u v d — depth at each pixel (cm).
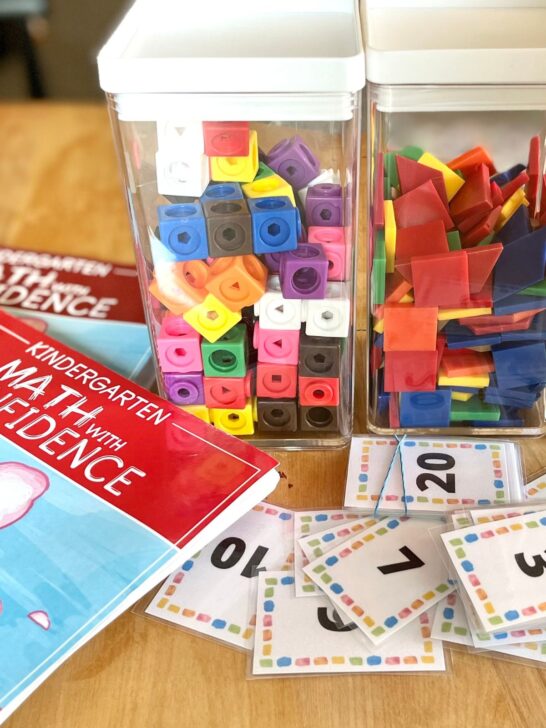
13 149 103
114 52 50
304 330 56
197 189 53
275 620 46
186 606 47
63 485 52
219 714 42
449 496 54
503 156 56
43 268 82
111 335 71
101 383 61
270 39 54
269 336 56
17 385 61
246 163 52
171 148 51
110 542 48
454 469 56
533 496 54
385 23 54
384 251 53
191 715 42
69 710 42
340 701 42
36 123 108
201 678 44
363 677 43
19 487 51
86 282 80
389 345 56
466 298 54
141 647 45
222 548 51
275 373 58
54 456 54
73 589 45
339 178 52
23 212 91
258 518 53
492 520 50
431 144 54
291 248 52
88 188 95
